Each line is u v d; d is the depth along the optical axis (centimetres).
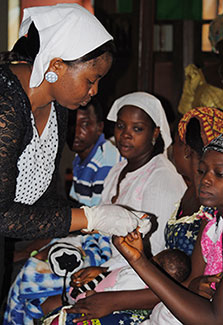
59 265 263
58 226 186
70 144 326
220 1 634
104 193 293
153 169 262
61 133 211
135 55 501
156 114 271
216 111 221
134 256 176
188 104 376
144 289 210
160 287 172
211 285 183
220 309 164
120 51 504
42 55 173
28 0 583
